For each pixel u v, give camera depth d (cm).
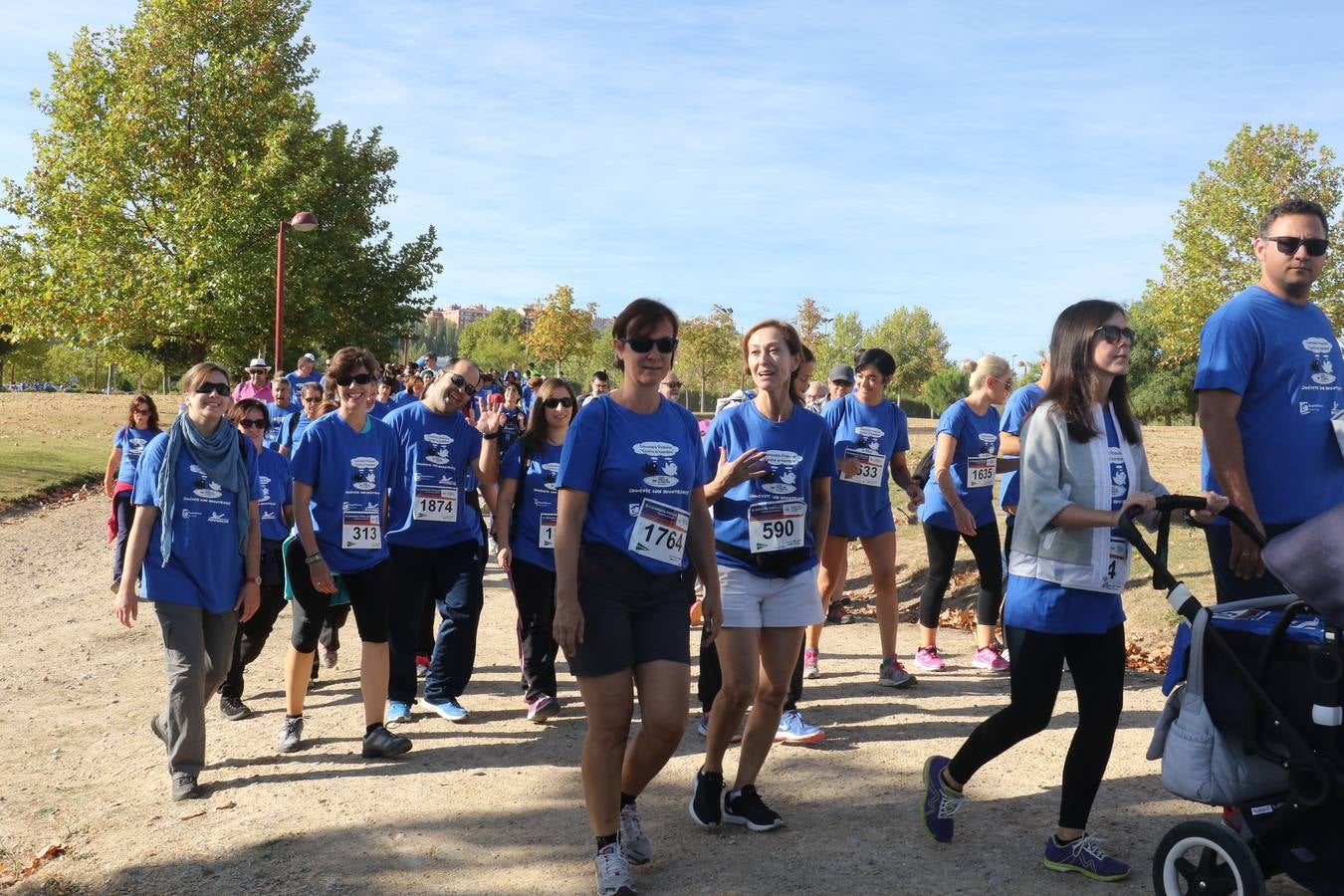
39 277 3262
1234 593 421
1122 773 513
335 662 771
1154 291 4141
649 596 387
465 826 468
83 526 1583
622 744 386
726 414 469
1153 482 405
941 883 395
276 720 648
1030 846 427
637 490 388
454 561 648
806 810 475
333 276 3316
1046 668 392
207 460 521
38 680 764
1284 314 420
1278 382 416
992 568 728
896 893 388
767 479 449
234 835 467
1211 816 451
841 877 402
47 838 479
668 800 491
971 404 715
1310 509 416
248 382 1453
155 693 720
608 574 383
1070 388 389
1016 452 705
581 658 382
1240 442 417
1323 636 328
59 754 597
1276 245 414
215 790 526
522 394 1956
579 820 471
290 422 995
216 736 619
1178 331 4100
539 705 627
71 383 9175
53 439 2634
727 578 443
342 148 3338
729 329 6656
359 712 661
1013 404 708
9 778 559
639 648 387
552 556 634
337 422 580
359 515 569
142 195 3206
